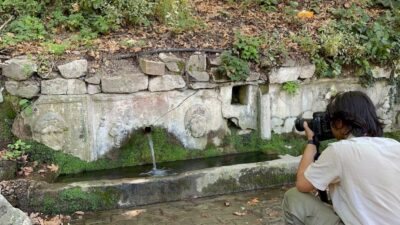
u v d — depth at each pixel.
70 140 4.66
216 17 6.15
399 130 6.06
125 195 4.22
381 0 7.02
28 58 4.63
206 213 4.09
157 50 4.99
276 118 5.50
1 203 2.98
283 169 4.76
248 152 5.32
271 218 3.98
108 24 5.34
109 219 3.96
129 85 4.79
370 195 2.28
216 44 5.34
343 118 2.48
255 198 4.43
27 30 5.14
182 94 5.04
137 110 4.88
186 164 4.90
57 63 4.64
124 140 4.86
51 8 5.62
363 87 5.84
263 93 5.36
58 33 5.32
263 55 5.34
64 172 4.59
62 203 4.05
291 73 5.42
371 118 2.45
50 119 4.56
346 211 2.38
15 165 4.36
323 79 5.64
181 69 4.99
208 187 4.48
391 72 5.93
